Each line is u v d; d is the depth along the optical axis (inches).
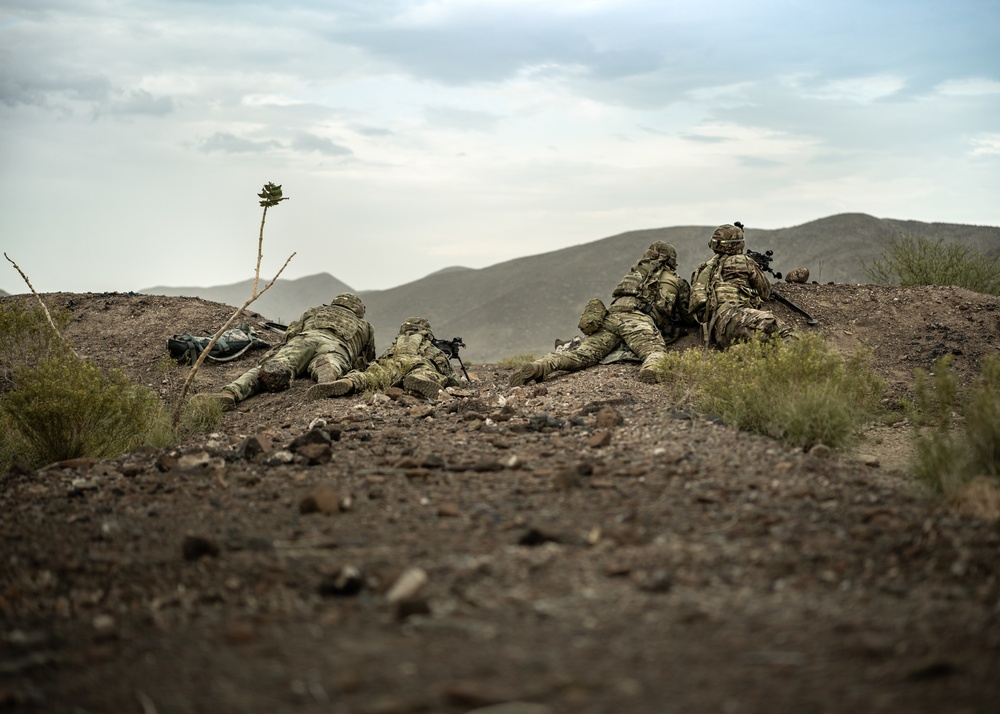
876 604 136.0
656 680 109.5
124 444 325.7
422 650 121.0
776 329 413.4
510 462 238.2
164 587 156.5
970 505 186.5
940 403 271.9
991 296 520.4
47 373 326.3
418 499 209.2
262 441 279.9
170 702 109.8
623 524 182.7
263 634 131.2
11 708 110.1
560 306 5644.7
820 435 276.7
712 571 152.7
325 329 480.1
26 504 225.5
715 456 242.2
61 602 150.6
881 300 509.0
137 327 609.3
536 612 133.6
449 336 5526.6
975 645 118.6
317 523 192.1
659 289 477.4
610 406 330.3
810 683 107.9
